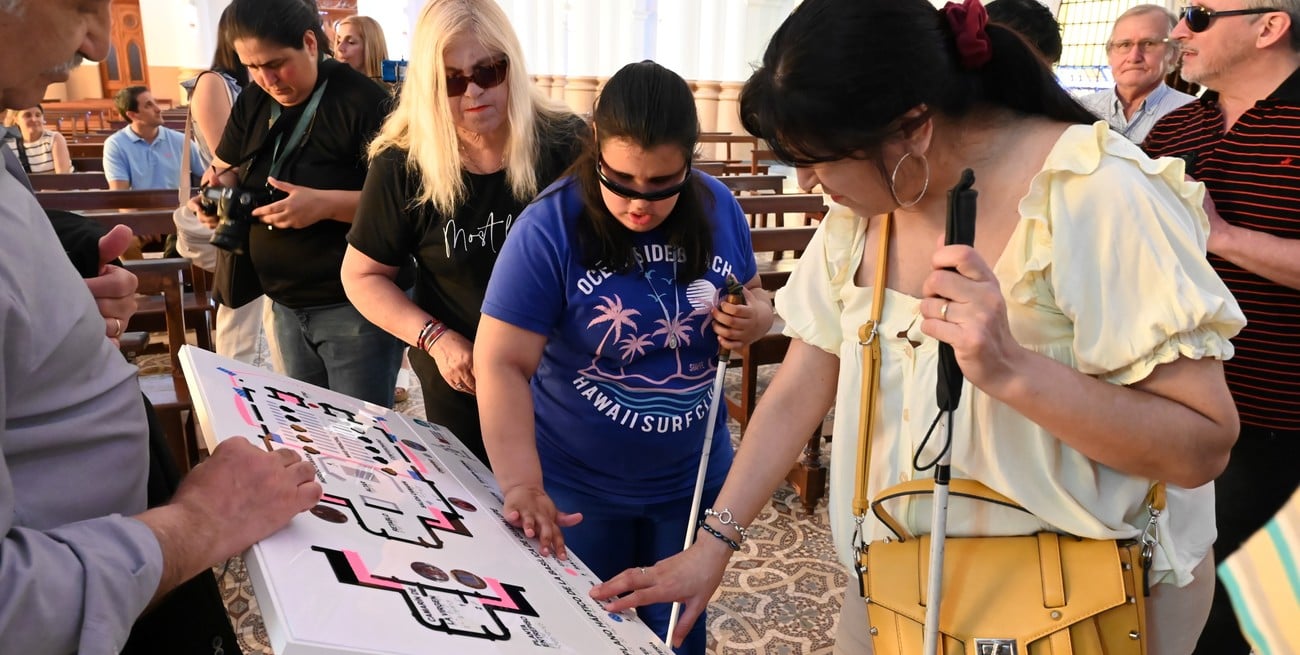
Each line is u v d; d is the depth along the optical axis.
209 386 1.06
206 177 2.41
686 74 9.58
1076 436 0.89
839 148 0.91
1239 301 1.76
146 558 0.76
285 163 2.30
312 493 0.88
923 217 1.08
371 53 4.09
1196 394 0.90
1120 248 0.90
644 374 1.54
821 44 0.88
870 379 1.12
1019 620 0.98
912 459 1.09
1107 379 0.94
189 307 3.17
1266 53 1.74
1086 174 0.92
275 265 2.29
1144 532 1.00
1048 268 0.95
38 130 5.80
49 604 0.70
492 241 1.75
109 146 4.68
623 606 1.09
